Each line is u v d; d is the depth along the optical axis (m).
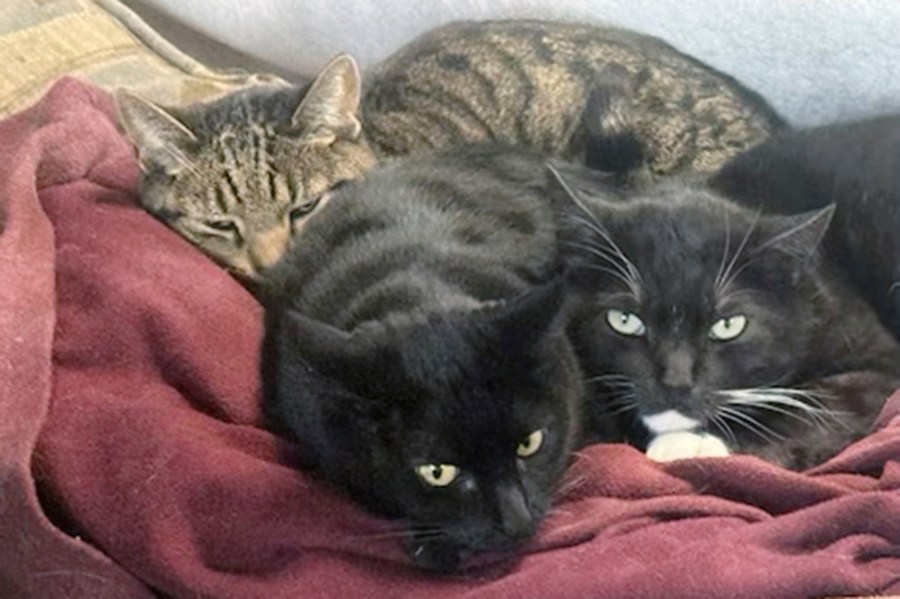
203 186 0.79
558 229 0.71
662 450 0.69
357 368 0.60
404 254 0.68
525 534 0.62
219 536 0.62
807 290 0.71
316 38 0.95
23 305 0.66
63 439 0.64
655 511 0.64
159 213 0.79
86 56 0.88
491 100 0.85
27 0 0.90
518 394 0.62
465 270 0.67
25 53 0.86
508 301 0.63
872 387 0.71
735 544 0.61
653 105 0.82
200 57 0.99
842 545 0.61
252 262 0.79
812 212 0.70
